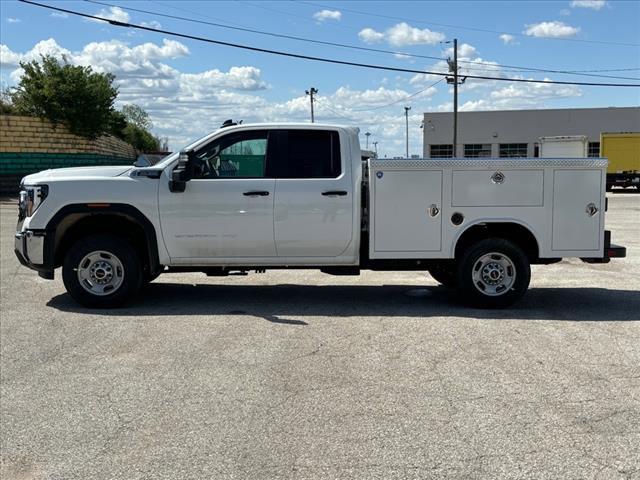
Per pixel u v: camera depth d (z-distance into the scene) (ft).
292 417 15.01
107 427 14.53
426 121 202.90
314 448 13.43
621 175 126.82
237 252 25.72
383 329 22.84
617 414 15.17
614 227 61.00
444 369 18.40
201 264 25.89
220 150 25.72
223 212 25.39
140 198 25.25
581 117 192.85
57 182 25.21
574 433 14.11
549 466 12.61
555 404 15.78
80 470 12.59
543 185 25.57
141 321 23.90
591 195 25.73
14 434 14.21
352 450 13.33
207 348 20.43
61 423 14.76
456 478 12.17
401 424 14.60
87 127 114.32
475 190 25.54
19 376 17.90
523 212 25.61
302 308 26.32
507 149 198.59
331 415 15.12
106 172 25.95
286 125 25.91
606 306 27.12
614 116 190.80
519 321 24.18
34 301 27.50
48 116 111.24
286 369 18.38
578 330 22.88
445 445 13.53
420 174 25.45
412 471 12.43
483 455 13.08
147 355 19.74
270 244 25.66
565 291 30.81
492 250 25.73
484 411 15.33
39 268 25.40
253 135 25.82
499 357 19.56
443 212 25.57
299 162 25.76
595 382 17.35
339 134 25.86
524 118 196.34
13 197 104.73
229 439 13.87
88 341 21.29
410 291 30.50
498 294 26.05
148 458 13.03
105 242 25.52
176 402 15.94
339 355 19.70
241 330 22.63
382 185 25.44
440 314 25.32
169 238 25.48
